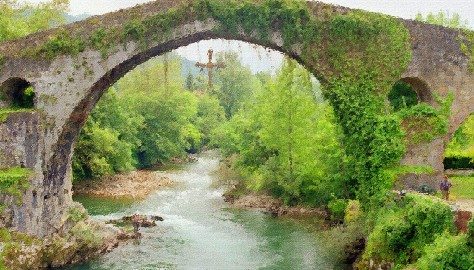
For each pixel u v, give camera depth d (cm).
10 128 2241
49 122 2305
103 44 2272
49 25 3391
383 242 1828
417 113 2308
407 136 2298
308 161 3359
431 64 2341
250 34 2292
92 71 2281
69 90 2292
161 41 2270
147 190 4178
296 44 2302
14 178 2191
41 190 2275
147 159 5753
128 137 5169
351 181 2864
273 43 2306
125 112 5428
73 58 2283
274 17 2286
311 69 2339
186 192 4106
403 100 2456
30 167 2255
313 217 3200
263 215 3306
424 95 2428
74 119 2366
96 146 4272
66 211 2477
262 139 3650
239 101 8775
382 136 2252
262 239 2722
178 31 2270
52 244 2272
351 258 2233
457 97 2358
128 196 3922
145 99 5881
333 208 3030
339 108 2316
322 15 2298
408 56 2316
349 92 2300
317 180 3309
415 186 2183
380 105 2303
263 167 3612
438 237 1540
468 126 3209
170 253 2472
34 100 2311
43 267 2225
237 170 4341
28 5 3356
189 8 2262
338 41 2298
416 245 1694
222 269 2239
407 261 1706
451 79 2358
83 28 2280
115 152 4531
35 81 2298
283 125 3491
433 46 2344
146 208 3481
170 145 5897
